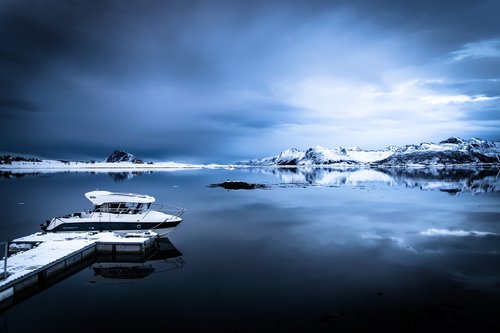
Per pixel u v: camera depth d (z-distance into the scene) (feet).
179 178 392.06
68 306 47.11
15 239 78.13
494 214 120.57
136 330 39.52
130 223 87.61
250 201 164.76
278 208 139.95
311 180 353.10
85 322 42.09
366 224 103.45
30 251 66.13
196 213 127.03
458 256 67.92
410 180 336.29
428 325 39.42
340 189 233.76
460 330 38.32
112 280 57.62
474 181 308.60
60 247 69.05
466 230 93.50
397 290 50.21
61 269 62.34
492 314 42.14
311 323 40.24
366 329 38.70
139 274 60.29
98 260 69.97
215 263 65.16
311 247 76.38
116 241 72.95
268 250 74.08
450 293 48.80
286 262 65.05
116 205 90.43
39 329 40.60
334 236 87.35
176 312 43.98
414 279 54.90
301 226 100.99
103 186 255.09
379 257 67.87
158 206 144.46
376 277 55.93
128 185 269.03
